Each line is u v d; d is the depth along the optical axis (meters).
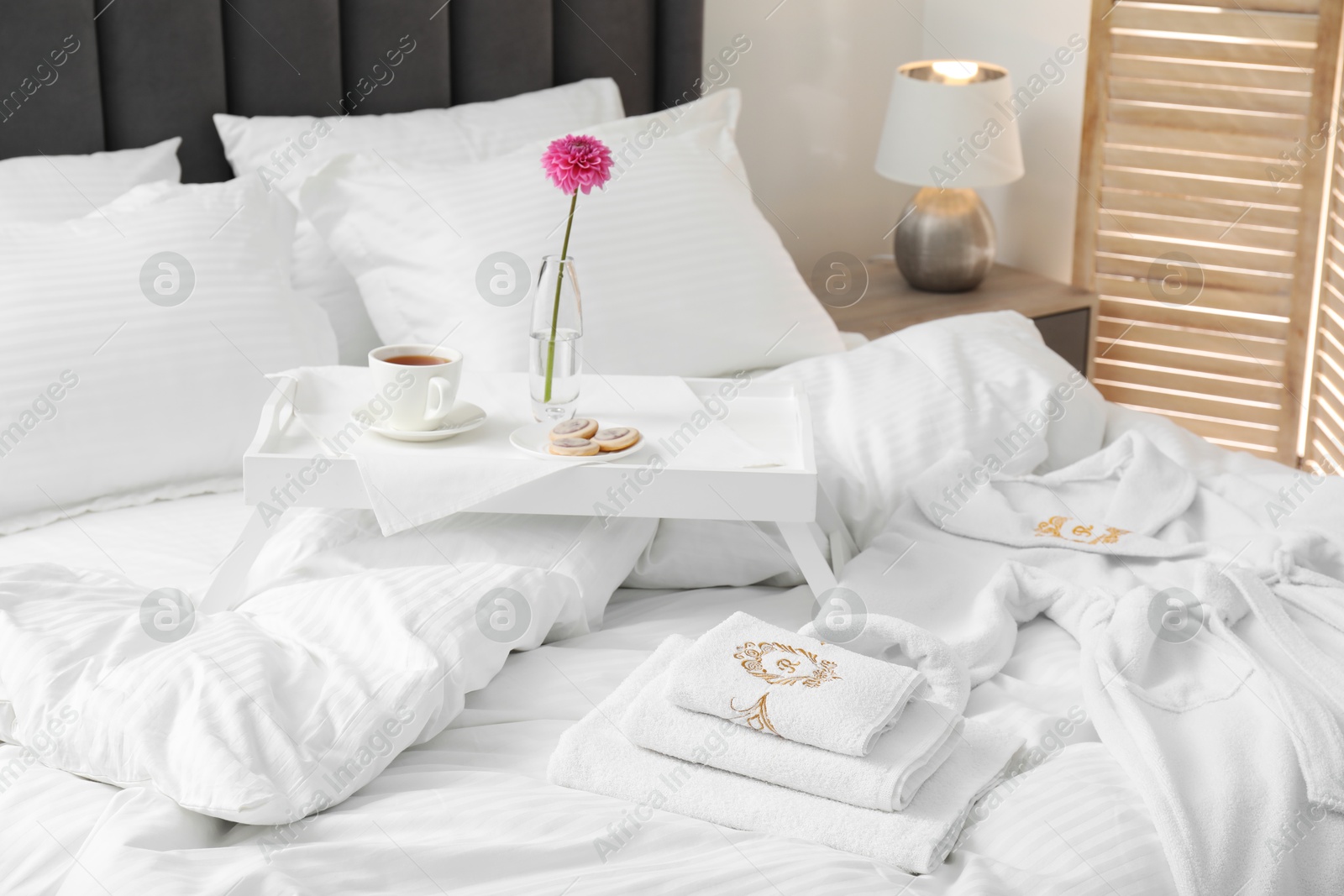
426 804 1.13
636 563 1.61
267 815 1.09
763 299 2.12
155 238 1.86
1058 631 1.50
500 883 1.02
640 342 1.98
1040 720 1.27
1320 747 1.17
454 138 2.31
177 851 1.04
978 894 0.99
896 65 3.19
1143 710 1.25
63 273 1.76
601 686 1.34
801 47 3.00
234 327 1.84
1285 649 1.35
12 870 1.05
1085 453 1.91
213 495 1.83
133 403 1.73
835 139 3.14
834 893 1.00
